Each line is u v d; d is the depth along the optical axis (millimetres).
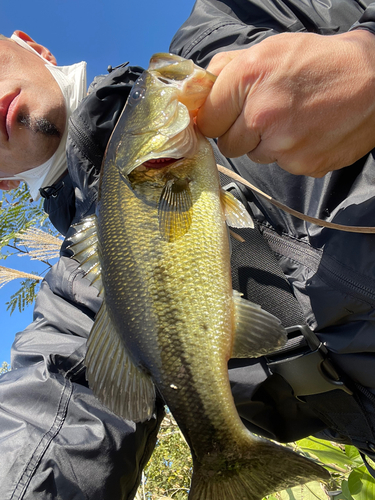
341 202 328
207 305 273
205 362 269
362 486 574
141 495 960
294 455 269
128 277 278
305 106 239
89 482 314
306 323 340
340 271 307
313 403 394
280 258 362
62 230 580
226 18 441
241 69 244
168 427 1083
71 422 338
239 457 273
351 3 400
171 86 289
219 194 298
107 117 426
